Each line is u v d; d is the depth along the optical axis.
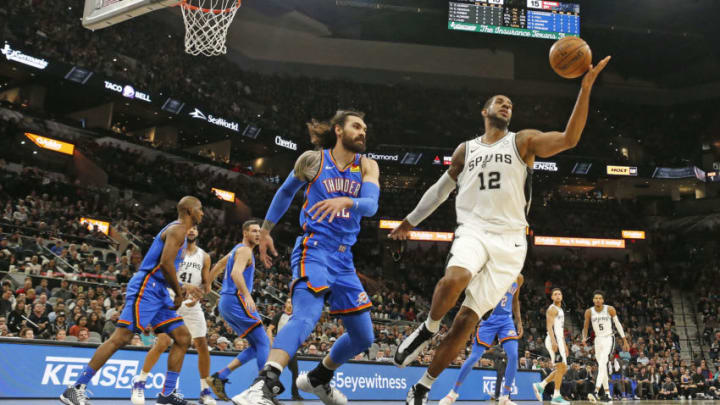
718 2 30.64
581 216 32.06
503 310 6.33
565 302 26.16
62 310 10.73
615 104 35.53
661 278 29.19
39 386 5.22
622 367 17.03
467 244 3.45
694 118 35.03
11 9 21.81
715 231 30.50
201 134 29.34
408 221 4.16
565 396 14.34
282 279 19.70
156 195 24.61
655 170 32.12
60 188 20.64
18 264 13.31
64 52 22.77
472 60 35.50
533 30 27.36
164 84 26.38
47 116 22.67
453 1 27.16
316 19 34.06
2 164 20.59
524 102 34.81
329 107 32.78
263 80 32.22
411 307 22.66
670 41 34.03
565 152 33.09
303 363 7.24
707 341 23.11
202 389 5.54
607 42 35.06
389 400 7.86
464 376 6.14
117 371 5.73
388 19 33.94
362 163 3.82
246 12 32.59
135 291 4.47
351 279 3.74
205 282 5.64
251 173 29.89
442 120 33.69
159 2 7.94
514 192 3.54
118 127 28.81
